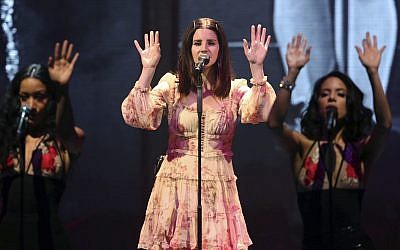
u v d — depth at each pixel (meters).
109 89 14.01
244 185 13.97
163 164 10.52
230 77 10.51
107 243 14.02
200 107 9.86
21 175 12.91
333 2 13.77
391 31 13.73
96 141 14.02
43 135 13.21
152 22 13.94
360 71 13.75
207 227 10.22
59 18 13.91
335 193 13.04
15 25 13.88
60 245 12.91
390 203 13.83
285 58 13.85
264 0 13.84
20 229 12.83
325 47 13.77
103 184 14.02
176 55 13.88
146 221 10.48
